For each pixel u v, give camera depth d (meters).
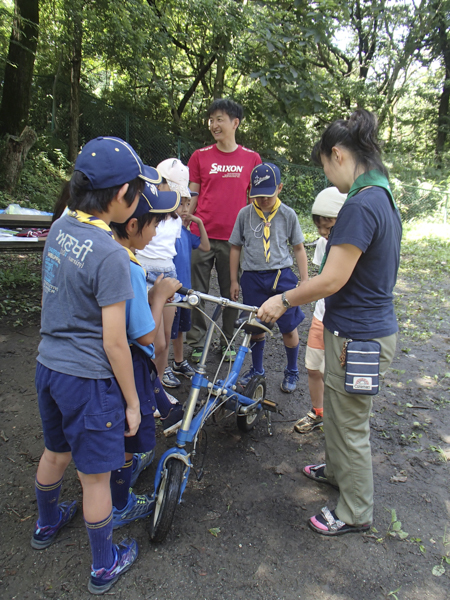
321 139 1.92
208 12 10.34
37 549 1.94
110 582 1.77
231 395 2.42
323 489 2.41
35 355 3.77
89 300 1.50
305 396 3.43
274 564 1.92
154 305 1.93
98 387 1.53
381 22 20.02
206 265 3.79
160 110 15.05
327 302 2.01
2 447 2.61
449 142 22.20
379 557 1.98
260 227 3.19
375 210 1.73
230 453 2.68
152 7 9.98
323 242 3.01
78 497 2.25
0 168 8.83
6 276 5.48
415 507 2.30
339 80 17.98
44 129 12.14
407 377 3.88
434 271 8.02
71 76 11.02
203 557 1.94
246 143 15.84
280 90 11.95
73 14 8.88
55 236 1.56
